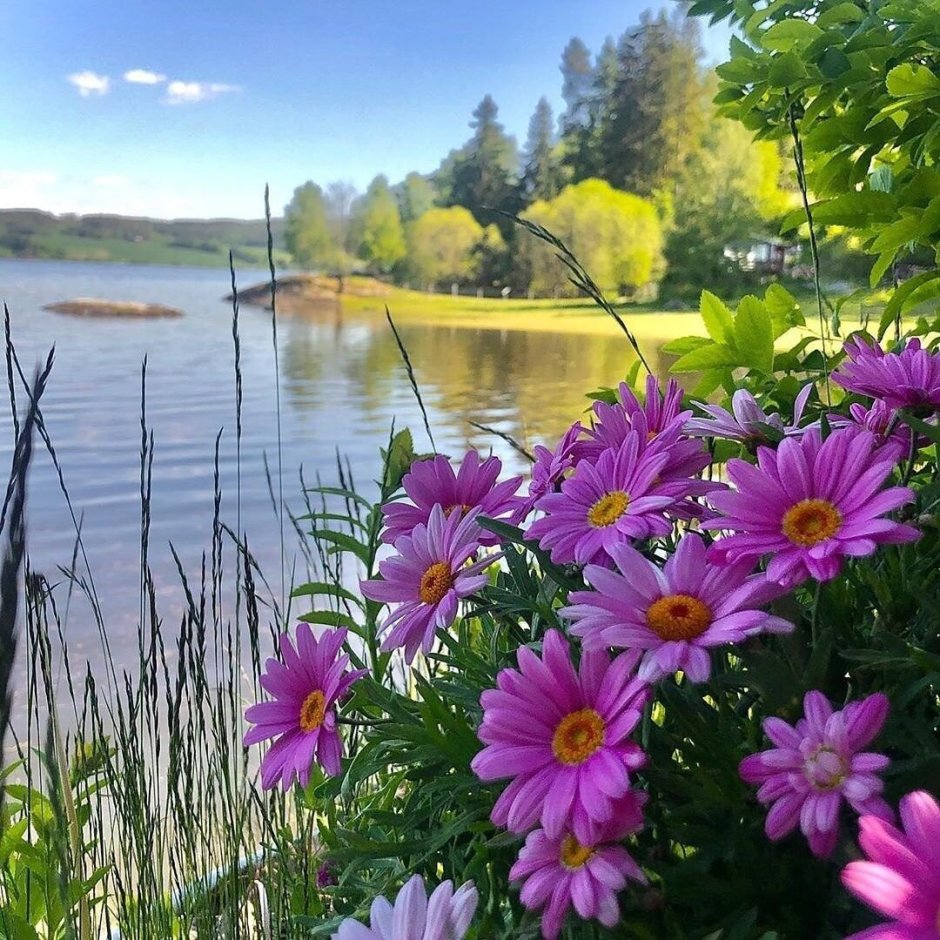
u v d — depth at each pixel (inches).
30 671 28.0
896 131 33.0
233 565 64.0
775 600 17.7
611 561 18.6
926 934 11.5
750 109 37.2
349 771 22.6
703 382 31.7
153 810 31.8
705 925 17.4
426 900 17.3
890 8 31.1
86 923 24.8
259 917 32.7
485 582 19.0
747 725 18.0
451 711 22.8
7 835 29.4
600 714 15.9
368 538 29.4
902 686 17.6
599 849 15.7
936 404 19.2
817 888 17.0
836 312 35.2
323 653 21.0
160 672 49.2
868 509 15.9
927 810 12.3
